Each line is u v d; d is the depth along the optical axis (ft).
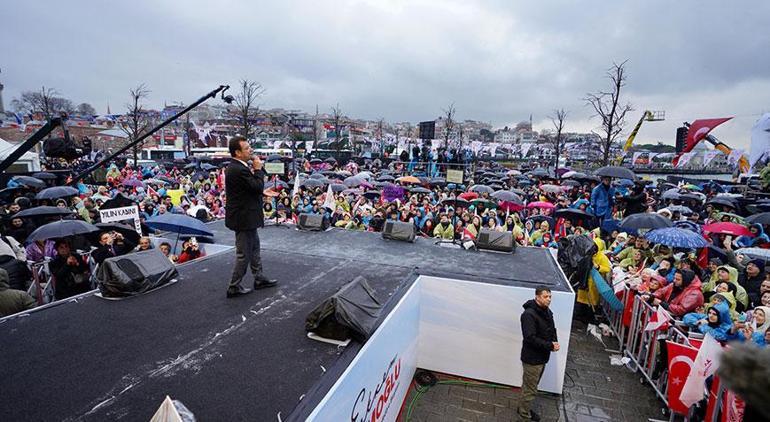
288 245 24.08
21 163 59.62
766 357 3.29
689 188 64.95
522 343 16.75
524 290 18.02
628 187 55.57
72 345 11.28
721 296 17.48
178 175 77.05
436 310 19.21
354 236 26.94
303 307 14.43
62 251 20.51
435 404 17.74
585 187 52.08
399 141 132.16
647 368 19.45
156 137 181.88
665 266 22.66
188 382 9.66
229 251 22.09
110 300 14.67
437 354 19.63
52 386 9.32
